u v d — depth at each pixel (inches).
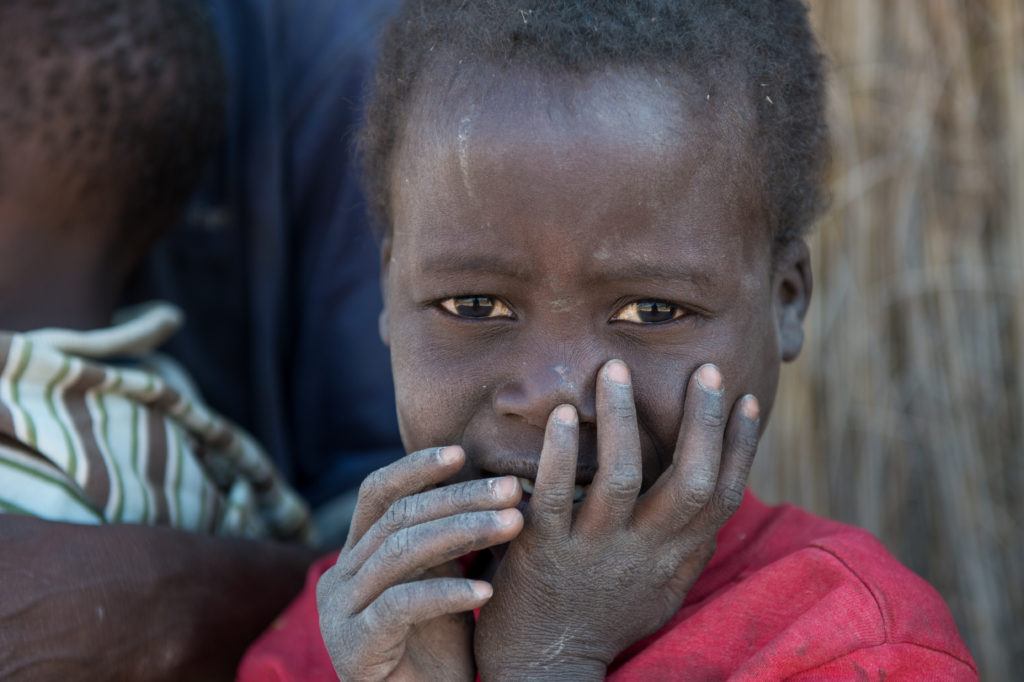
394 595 50.8
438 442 56.2
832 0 99.7
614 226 51.1
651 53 52.3
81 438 68.1
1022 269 96.7
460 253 52.8
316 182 95.8
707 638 55.8
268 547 74.6
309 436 100.1
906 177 99.2
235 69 95.1
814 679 52.7
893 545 100.1
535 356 52.7
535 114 51.4
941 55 99.0
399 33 60.8
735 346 54.8
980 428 99.1
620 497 51.4
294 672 63.9
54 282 74.6
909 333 100.2
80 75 72.2
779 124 57.2
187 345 96.8
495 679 54.5
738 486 53.9
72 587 61.7
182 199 82.0
